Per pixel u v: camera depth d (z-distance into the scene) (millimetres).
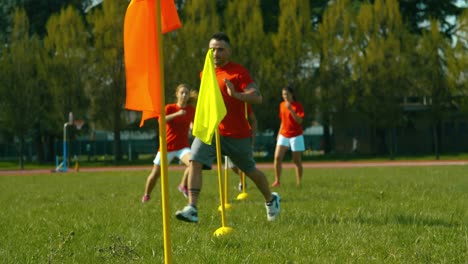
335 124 42438
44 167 41312
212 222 7559
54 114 40719
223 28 45469
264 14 48969
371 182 15352
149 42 4254
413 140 49969
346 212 8227
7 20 47656
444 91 41438
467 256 5129
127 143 56500
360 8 44125
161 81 3883
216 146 6945
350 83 41750
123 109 41562
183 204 10297
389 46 41188
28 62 40438
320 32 41781
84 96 40812
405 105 49500
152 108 4207
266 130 47938
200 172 6984
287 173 21781
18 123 39750
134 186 15867
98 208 9703
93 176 22984
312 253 5348
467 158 42312
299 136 13711
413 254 5180
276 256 5180
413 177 17797
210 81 5305
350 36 41594
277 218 7715
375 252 5344
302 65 41812
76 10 44688
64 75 40500
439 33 41844
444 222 7223
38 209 9859
